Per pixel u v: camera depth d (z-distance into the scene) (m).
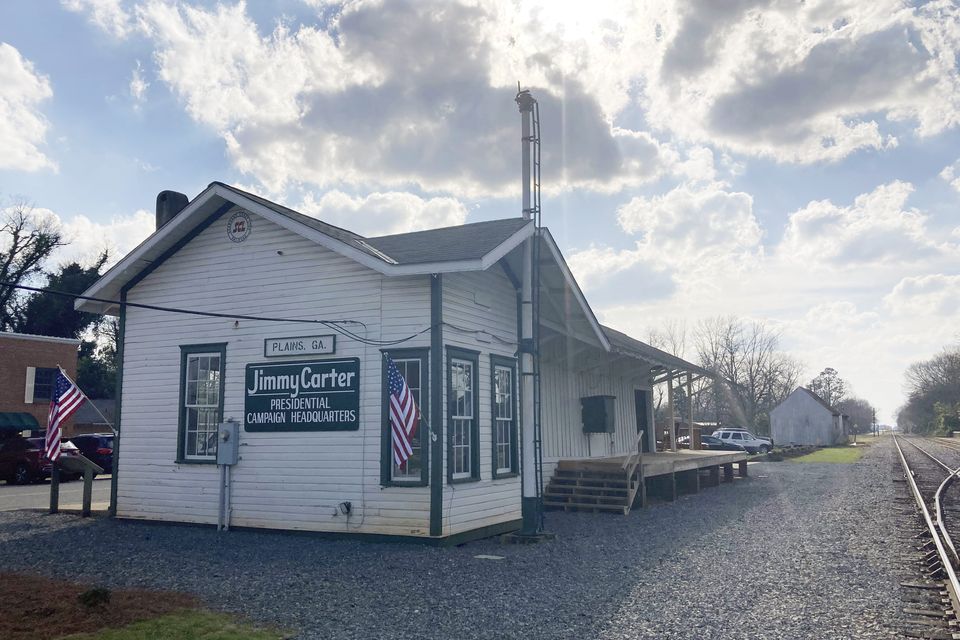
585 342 17.58
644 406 26.97
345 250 12.30
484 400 13.37
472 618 7.37
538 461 12.59
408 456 11.14
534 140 13.66
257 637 6.71
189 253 14.54
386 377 12.27
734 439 51.31
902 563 10.12
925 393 124.38
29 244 49.84
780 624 7.13
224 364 13.84
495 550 11.34
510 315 14.71
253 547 11.46
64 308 49.16
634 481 17.33
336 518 12.34
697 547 11.50
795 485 23.59
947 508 16.88
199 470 13.84
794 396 81.31
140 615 7.40
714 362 80.62
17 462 25.08
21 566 10.10
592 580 9.07
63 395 15.15
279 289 13.48
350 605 7.89
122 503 14.62
